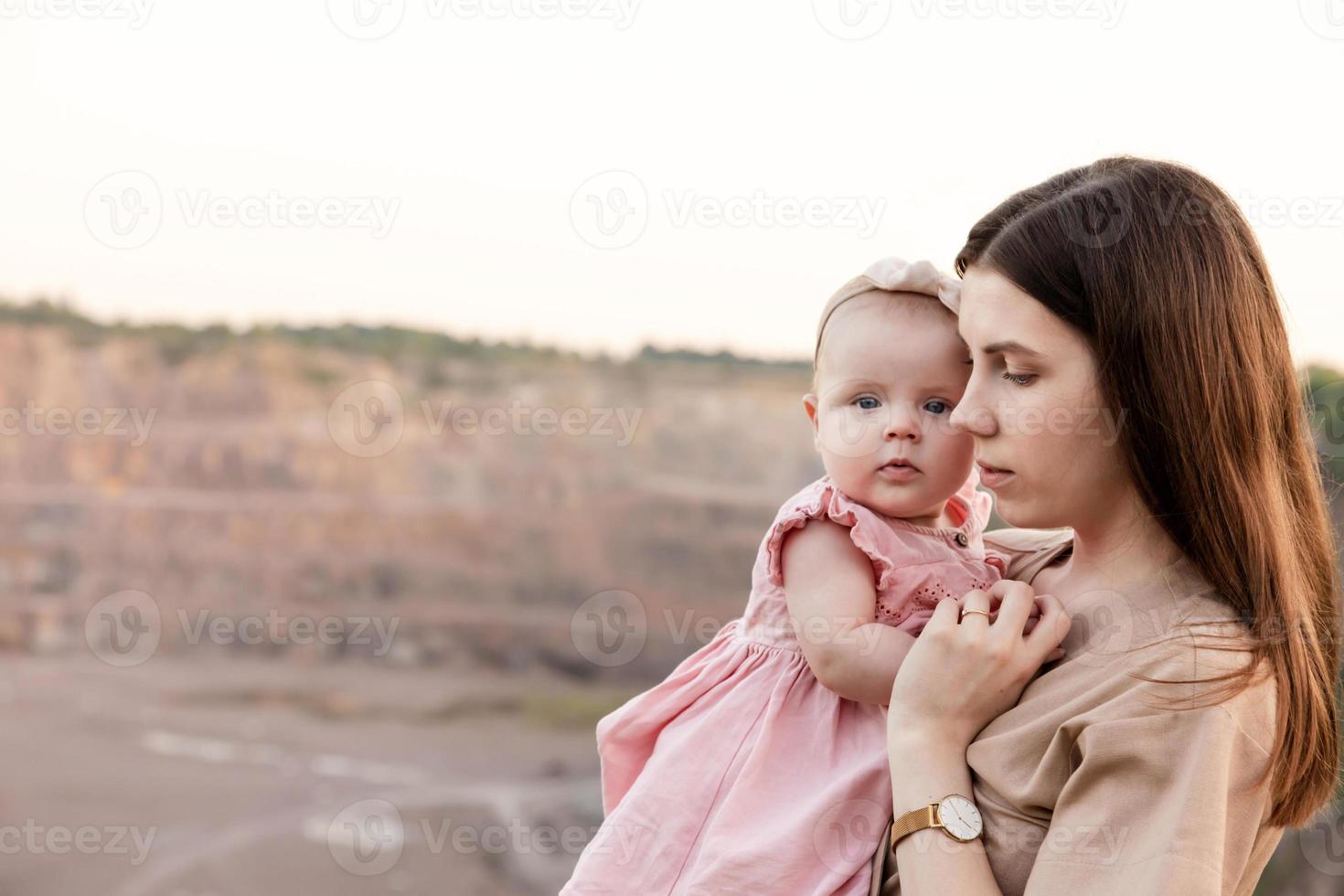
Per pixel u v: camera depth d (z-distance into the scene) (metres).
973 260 1.02
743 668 1.18
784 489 23.84
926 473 1.13
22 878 13.23
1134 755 0.87
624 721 1.22
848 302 1.19
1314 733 0.93
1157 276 0.94
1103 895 0.85
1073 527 1.01
